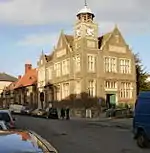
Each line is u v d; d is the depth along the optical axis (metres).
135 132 15.29
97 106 47.91
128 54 53.03
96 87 48.53
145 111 14.70
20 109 55.41
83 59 48.00
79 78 48.69
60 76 54.66
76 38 50.16
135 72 53.56
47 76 60.22
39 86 63.75
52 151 4.31
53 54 58.34
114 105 49.78
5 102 89.62
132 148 14.62
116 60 51.34
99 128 26.27
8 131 5.04
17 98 79.38
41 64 62.75
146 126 14.48
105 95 49.19
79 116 46.12
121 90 51.34
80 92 48.31
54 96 56.56
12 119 16.19
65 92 52.94
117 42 52.12
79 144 15.96
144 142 14.67
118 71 51.38
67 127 27.25
